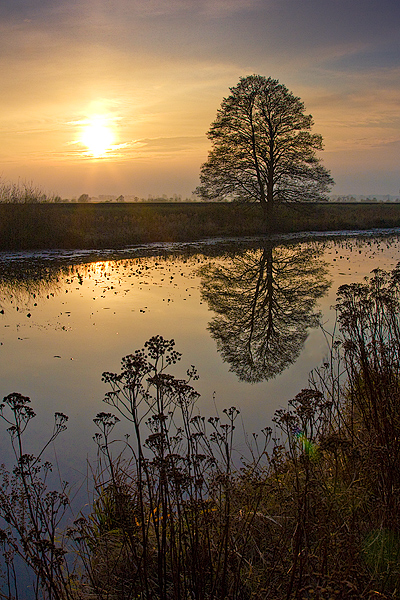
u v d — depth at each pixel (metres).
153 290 12.95
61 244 22.41
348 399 5.00
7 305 10.81
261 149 33.12
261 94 31.61
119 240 24.47
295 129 32.41
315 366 7.41
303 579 2.38
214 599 2.72
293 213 36.91
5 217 21.62
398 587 2.59
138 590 2.90
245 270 17.30
